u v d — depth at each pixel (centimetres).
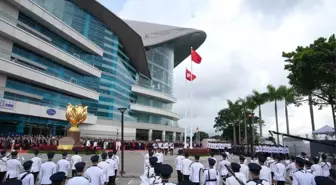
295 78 2342
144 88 7212
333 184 495
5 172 990
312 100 2689
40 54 4062
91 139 4294
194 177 972
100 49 5394
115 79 5788
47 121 4253
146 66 7025
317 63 1995
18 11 3681
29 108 3722
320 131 2438
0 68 3241
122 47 6438
